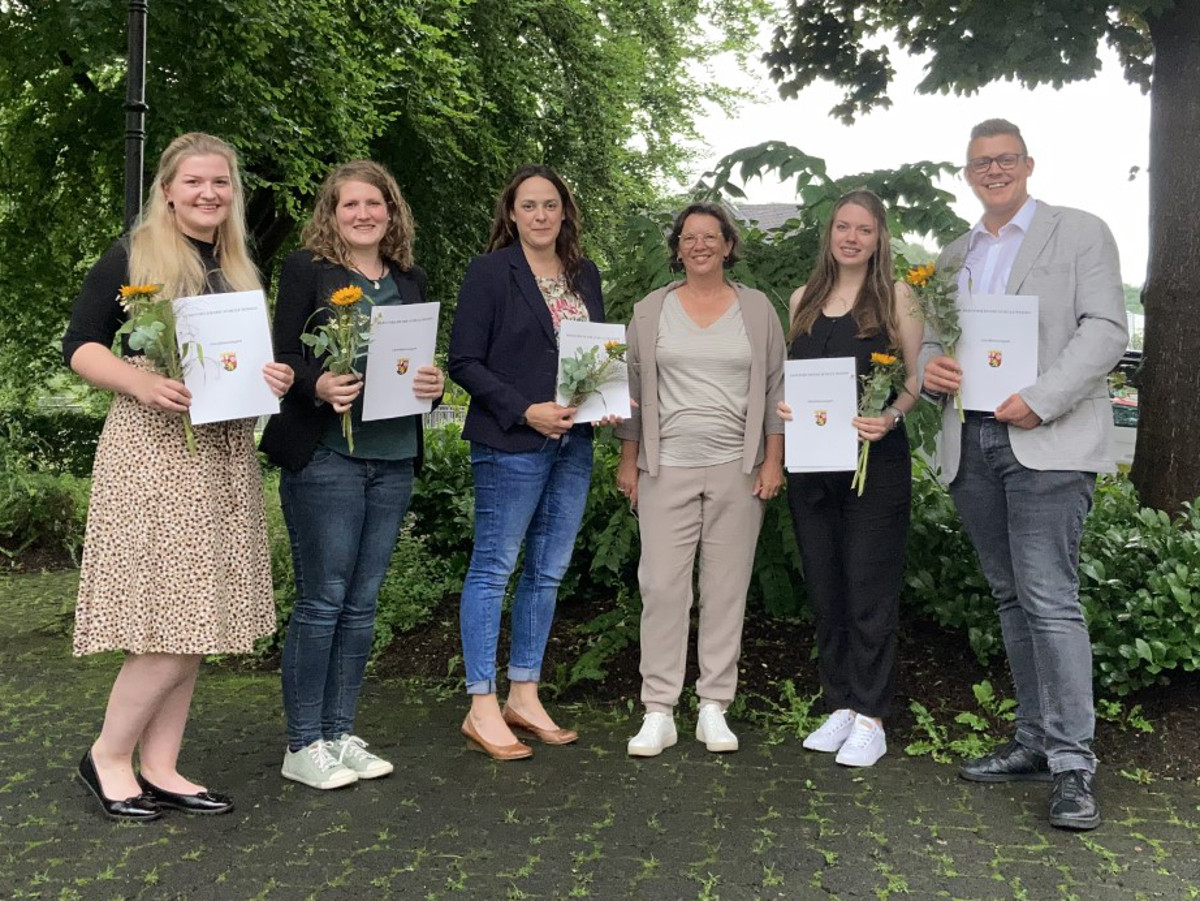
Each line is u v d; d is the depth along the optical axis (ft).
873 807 11.13
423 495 19.56
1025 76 20.11
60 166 40.50
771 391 13.09
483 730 12.75
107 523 10.06
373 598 11.93
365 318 10.84
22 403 43.39
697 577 16.89
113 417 10.20
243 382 10.08
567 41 50.42
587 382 12.14
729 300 13.12
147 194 33.88
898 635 15.80
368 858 9.87
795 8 26.45
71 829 10.43
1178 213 16.65
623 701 14.82
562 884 9.40
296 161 36.32
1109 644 13.28
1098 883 9.46
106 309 10.23
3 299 42.29
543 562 13.10
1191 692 13.32
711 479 12.91
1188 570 13.23
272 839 10.27
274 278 50.37
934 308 11.30
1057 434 10.97
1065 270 11.11
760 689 14.76
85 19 29.50
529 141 50.14
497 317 12.46
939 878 9.55
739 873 9.64
